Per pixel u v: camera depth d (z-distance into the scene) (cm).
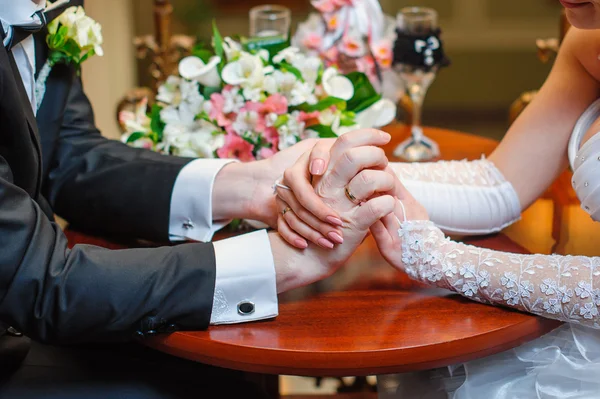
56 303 107
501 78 450
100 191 142
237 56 147
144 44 198
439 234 125
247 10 426
